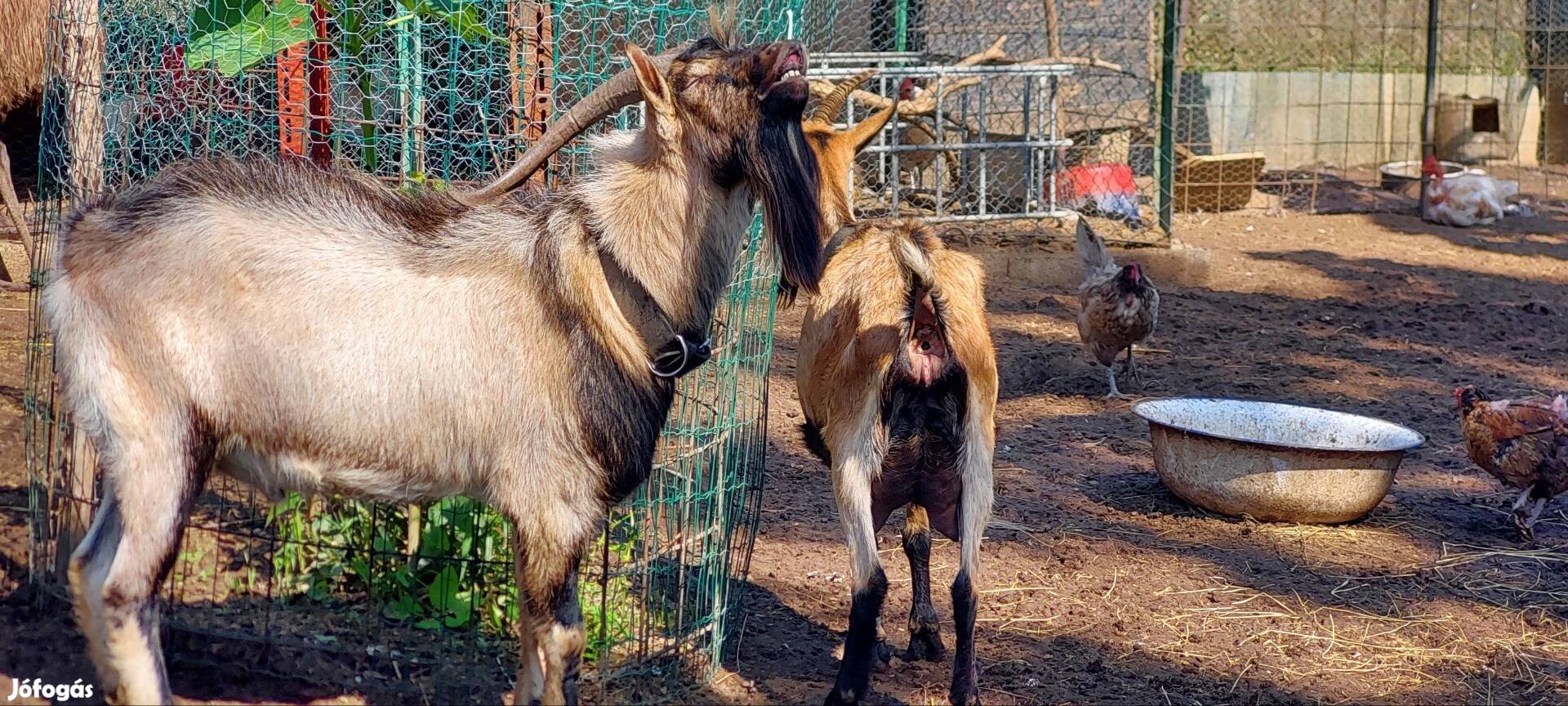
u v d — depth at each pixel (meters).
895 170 10.94
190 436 3.35
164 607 4.15
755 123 3.35
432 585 4.26
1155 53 12.45
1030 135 11.98
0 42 8.41
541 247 3.43
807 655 4.59
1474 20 17.62
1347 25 17.09
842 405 4.12
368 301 3.37
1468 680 4.70
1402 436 6.18
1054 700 4.40
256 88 4.77
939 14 13.50
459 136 4.64
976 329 4.18
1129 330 7.87
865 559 4.00
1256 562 5.68
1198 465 6.14
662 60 3.48
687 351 3.48
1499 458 6.04
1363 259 12.44
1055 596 5.24
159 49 4.57
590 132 4.34
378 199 3.53
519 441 3.39
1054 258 11.12
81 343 3.33
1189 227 13.65
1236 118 16.97
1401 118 17.36
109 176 4.52
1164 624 5.04
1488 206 14.08
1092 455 7.09
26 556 4.52
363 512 4.37
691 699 4.17
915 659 4.61
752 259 4.46
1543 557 5.83
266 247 3.36
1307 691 4.56
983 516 4.12
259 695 3.87
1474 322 10.33
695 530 4.43
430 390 3.38
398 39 4.45
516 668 4.11
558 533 3.42
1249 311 10.44
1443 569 5.67
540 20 4.33
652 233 3.41
